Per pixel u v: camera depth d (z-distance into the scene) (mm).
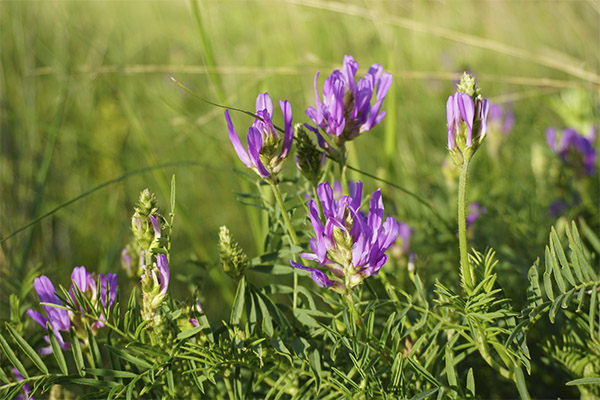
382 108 723
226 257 375
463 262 366
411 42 813
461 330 371
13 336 369
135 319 375
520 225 519
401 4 806
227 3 825
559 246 365
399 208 545
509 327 369
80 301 370
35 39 720
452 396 362
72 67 732
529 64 859
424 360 387
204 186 709
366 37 737
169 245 365
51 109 725
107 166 707
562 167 535
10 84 662
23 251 531
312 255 364
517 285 468
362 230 353
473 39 573
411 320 406
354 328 365
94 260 628
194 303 374
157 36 901
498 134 583
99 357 380
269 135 370
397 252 462
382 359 382
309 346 371
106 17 902
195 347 373
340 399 368
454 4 878
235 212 691
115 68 545
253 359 374
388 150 547
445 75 547
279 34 792
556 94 701
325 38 760
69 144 705
